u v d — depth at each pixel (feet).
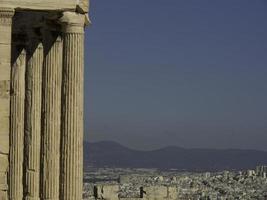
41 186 236.02
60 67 234.58
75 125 227.81
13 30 243.19
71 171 227.20
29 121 243.81
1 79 211.00
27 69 245.04
